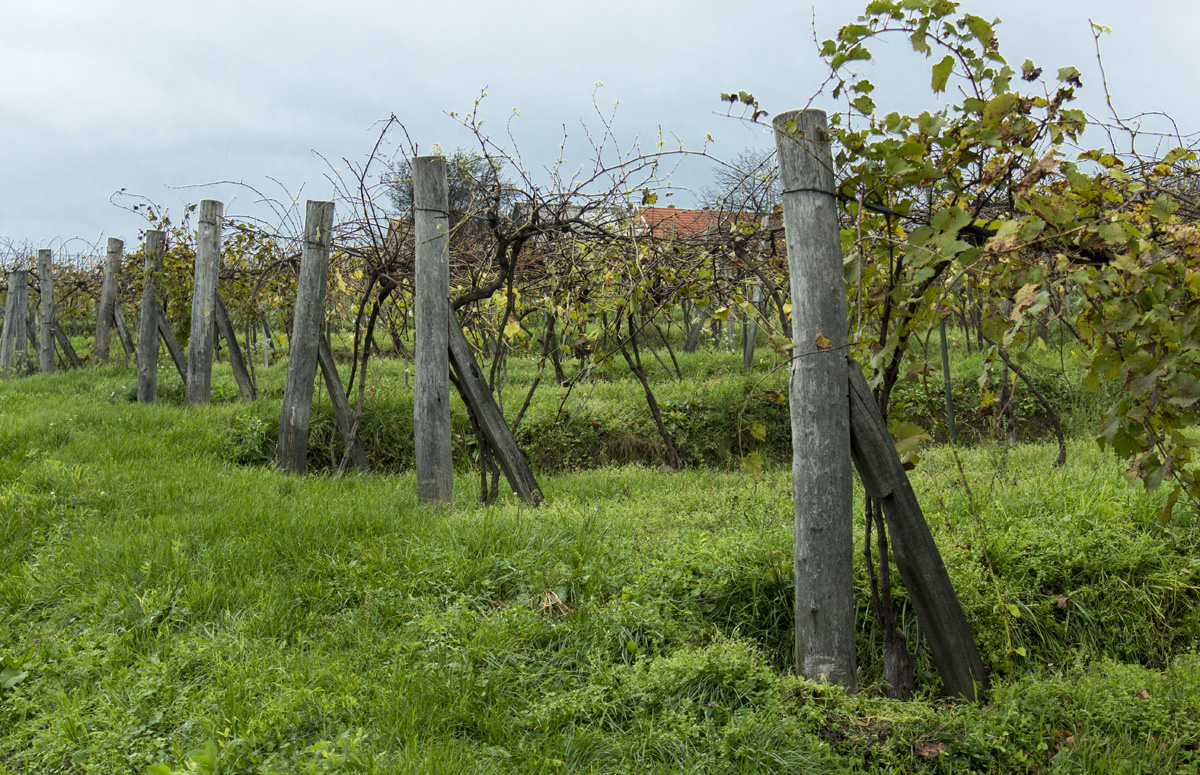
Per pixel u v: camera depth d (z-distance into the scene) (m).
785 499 5.83
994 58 3.29
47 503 5.89
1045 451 7.91
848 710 3.37
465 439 9.63
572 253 6.88
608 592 4.37
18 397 10.36
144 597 4.30
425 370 6.47
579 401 10.79
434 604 4.24
